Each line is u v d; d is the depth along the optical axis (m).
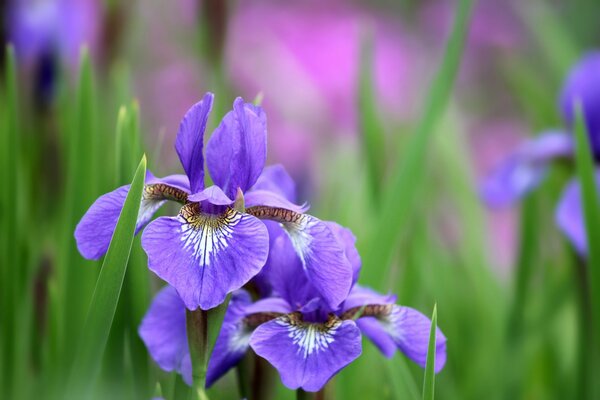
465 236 1.14
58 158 1.03
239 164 0.72
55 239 0.98
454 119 1.23
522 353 1.00
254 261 0.69
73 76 1.25
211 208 0.71
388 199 0.89
